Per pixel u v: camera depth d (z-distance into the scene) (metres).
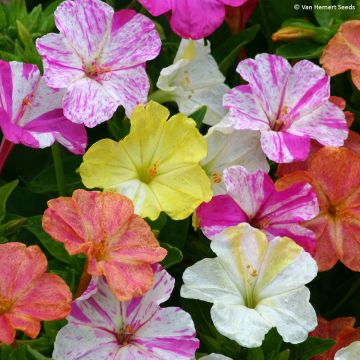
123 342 0.35
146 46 0.38
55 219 0.35
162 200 0.37
